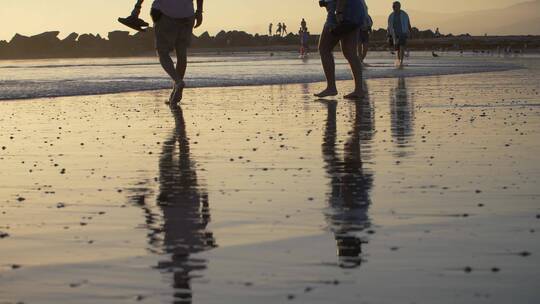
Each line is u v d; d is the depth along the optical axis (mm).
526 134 14383
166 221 8203
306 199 9156
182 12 22344
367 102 21875
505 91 24703
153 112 19812
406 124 16359
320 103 21828
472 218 8023
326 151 12820
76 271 6465
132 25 22531
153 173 11156
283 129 15867
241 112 19484
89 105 21984
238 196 9414
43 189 10141
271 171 11070
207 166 11609
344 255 6758
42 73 40562
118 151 13297
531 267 6293
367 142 13789
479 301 5535
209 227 7891
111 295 5852
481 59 60094
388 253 6777
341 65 50688
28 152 13328
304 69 44156
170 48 22500
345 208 8633
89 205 9102
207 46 143625
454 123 16344
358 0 23125
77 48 112750
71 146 13977
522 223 7773
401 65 46531
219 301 5680
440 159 11797
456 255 6668
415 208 8539
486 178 10203
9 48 107688
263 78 34375
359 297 5684
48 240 7508
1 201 9383
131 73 40469
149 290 5941
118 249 7129
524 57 65625
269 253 6887
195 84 30609
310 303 5598
